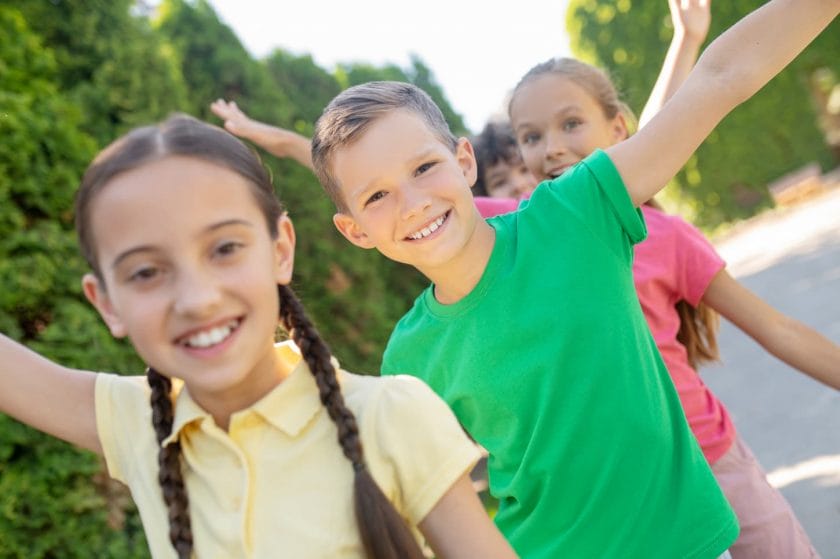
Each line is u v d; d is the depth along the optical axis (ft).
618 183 6.99
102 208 4.73
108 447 5.59
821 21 6.72
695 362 9.82
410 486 4.95
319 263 25.22
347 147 7.13
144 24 21.86
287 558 4.75
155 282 4.75
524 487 7.32
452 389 7.57
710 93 6.77
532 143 10.66
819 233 47.47
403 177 7.04
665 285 9.27
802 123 68.08
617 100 10.87
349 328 25.32
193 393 5.14
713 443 9.13
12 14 16.53
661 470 6.91
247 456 4.95
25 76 15.98
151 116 20.49
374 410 4.99
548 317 7.02
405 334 7.90
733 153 68.64
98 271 4.95
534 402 7.17
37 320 14.34
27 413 5.76
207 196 4.71
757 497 9.07
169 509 4.93
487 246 7.34
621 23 67.51
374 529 4.58
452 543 4.97
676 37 9.58
